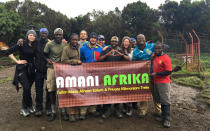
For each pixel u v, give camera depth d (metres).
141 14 41.34
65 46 4.34
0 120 4.40
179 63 15.65
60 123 4.27
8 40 28.97
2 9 28.41
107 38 40.38
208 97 6.73
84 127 4.08
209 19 39.53
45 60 4.46
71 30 42.53
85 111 4.45
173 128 4.10
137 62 4.44
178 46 16.72
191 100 6.50
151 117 4.67
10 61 23.08
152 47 4.52
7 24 27.19
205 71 12.84
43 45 4.47
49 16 40.97
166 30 44.22
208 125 4.34
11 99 6.19
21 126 4.09
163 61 4.10
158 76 4.19
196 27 40.88
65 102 4.20
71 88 4.22
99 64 4.32
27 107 4.84
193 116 4.90
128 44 4.70
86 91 4.29
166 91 4.15
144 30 41.41
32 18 38.84
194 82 9.29
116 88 4.41
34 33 4.45
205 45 15.72
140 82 4.48
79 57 4.39
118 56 4.50
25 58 4.56
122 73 4.41
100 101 4.35
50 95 4.38
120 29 41.28
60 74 4.16
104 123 4.29
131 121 4.41
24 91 4.46
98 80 4.33
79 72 4.24
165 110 4.20
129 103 4.68
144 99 4.51
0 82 9.25
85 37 5.80
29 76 4.64
